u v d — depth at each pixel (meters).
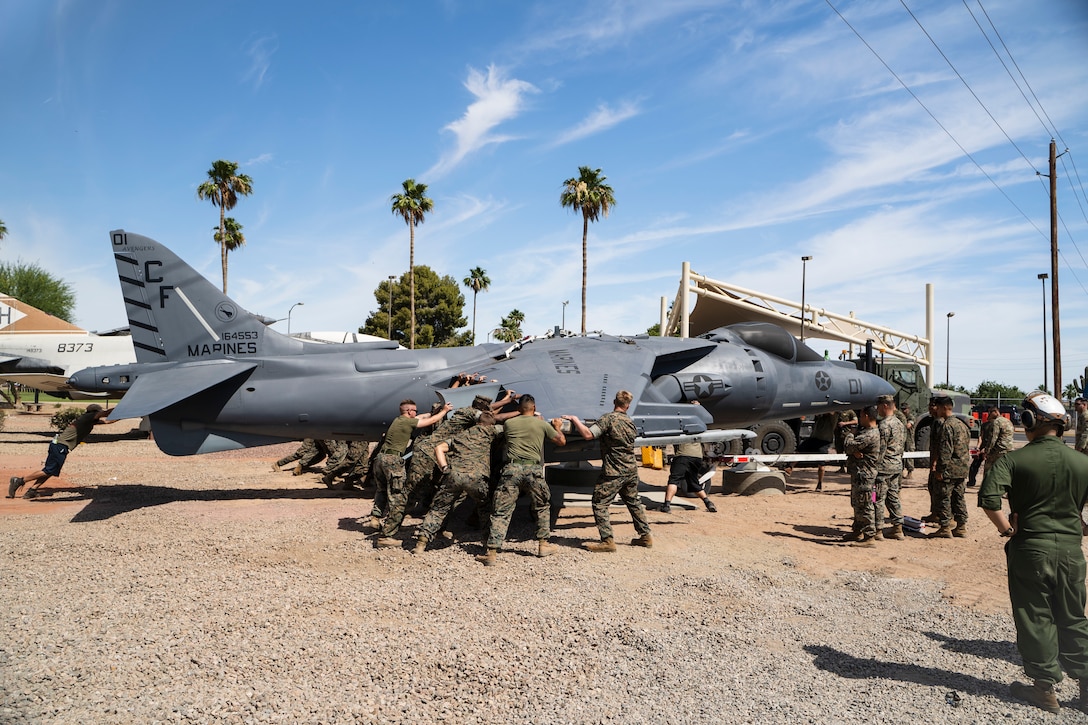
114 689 3.55
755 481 11.52
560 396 8.59
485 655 4.18
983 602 5.66
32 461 14.69
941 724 3.45
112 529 7.72
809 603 5.52
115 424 27.81
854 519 8.04
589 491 9.97
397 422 7.64
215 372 9.66
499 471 7.79
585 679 3.88
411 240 46.69
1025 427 3.89
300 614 4.85
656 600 5.47
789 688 3.84
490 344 10.87
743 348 11.89
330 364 10.03
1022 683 3.86
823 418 15.70
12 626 4.48
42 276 58.75
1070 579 3.63
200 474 13.05
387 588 5.58
